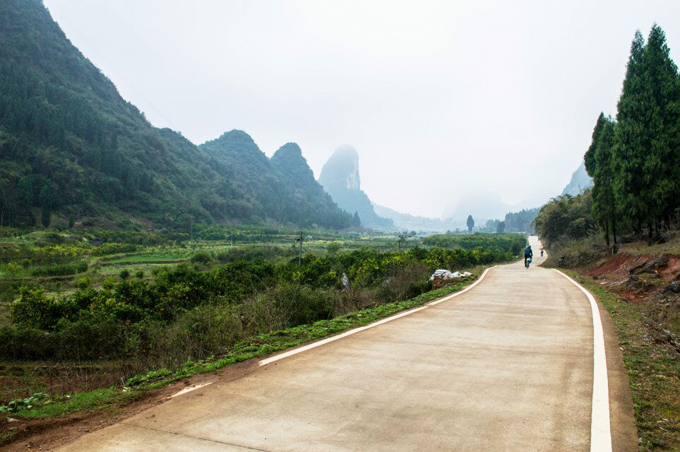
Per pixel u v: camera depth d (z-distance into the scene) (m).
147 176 127.06
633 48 22.11
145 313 15.18
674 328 8.71
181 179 149.88
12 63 140.38
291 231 150.38
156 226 111.25
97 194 110.19
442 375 4.74
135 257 64.69
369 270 22.72
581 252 29.23
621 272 17.78
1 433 3.25
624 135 21.69
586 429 3.26
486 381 4.51
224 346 7.52
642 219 21.27
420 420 3.45
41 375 10.62
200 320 8.46
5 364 11.75
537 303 11.04
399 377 4.66
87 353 11.72
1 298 28.95
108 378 7.97
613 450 2.91
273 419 3.48
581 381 4.47
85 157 119.25
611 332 7.12
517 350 5.92
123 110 179.38
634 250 20.03
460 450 2.92
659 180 20.03
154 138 158.62
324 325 7.95
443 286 16.48
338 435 3.17
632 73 21.97
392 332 7.24
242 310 10.05
